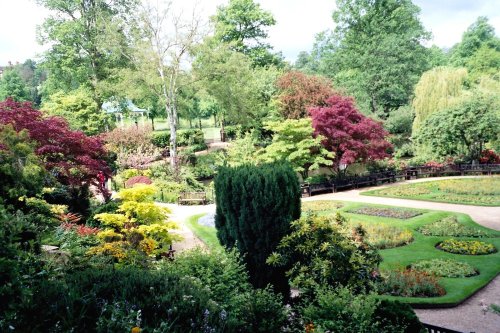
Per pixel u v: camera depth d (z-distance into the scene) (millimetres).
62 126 15047
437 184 26516
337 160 27484
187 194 24219
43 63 35125
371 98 41188
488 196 22391
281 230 8570
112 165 27672
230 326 5492
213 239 15180
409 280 10516
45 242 8648
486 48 56531
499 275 11375
